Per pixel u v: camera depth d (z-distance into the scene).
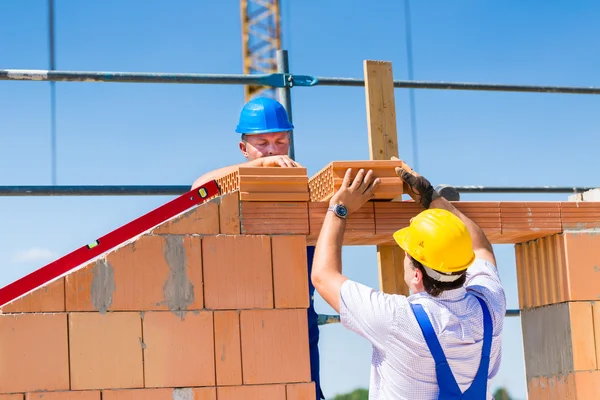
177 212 4.67
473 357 3.72
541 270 5.41
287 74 7.06
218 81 6.83
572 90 8.17
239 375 4.51
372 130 6.31
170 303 4.48
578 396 5.06
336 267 4.09
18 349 4.23
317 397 5.00
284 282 4.65
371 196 4.63
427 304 3.75
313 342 5.05
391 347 3.71
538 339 5.48
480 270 4.11
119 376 4.35
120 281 4.43
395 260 5.88
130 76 6.59
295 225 4.71
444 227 3.79
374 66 6.42
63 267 4.44
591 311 5.17
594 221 5.25
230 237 4.61
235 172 4.72
